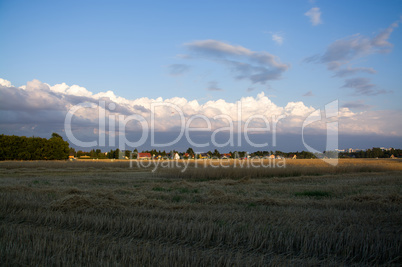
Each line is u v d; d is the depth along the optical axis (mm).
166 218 8516
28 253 5848
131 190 15312
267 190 16422
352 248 6281
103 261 5473
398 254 6066
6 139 68875
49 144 75250
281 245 6543
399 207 10961
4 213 9242
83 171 36125
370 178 24859
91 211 9797
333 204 11578
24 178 24234
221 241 6828
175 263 5312
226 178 26953
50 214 8945
